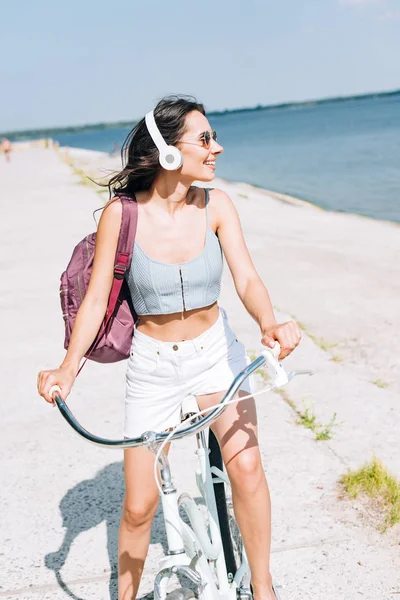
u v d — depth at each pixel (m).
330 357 6.35
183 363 2.75
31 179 26.38
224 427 2.71
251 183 29.27
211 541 2.74
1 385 6.14
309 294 8.59
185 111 2.68
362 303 8.15
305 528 3.82
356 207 19.56
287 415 5.17
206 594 2.40
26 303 8.55
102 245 2.78
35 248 11.88
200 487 2.92
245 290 2.84
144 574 3.54
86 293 2.80
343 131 78.31
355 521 3.86
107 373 6.26
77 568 3.66
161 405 2.81
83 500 4.28
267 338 2.50
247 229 13.89
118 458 4.76
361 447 4.67
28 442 5.05
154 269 2.72
